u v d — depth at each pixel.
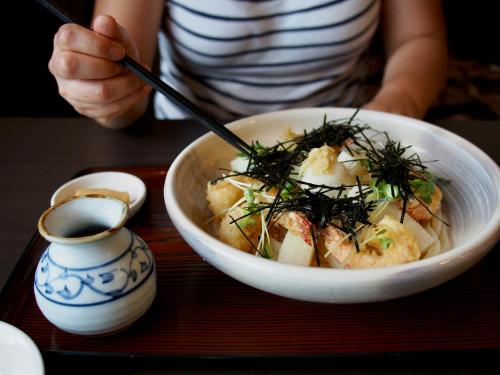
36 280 0.28
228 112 0.64
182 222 0.29
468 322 0.29
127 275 0.28
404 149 0.37
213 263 0.27
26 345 0.25
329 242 0.30
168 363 0.27
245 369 0.27
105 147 0.52
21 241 0.38
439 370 0.27
